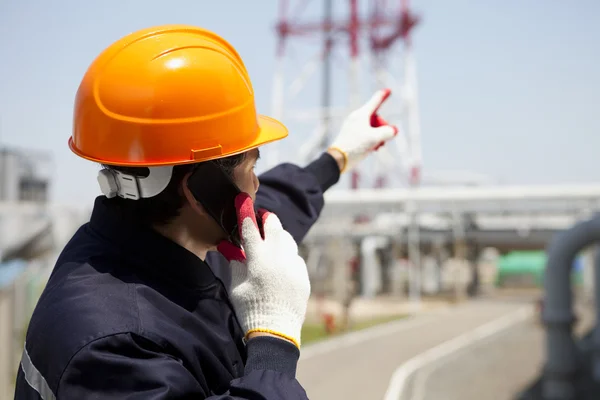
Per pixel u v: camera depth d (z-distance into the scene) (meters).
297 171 2.17
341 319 29.23
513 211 38.94
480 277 63.75
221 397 1.15
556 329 11.03
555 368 10.99
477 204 39.25
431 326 27.45
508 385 13.98
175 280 1.36
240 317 1.30
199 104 1.36
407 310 37.44
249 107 1.46
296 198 2.10
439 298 47.84
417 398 12.38
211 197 1.36
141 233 1.34
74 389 1.12
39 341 1.21
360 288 46.56
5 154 29.12
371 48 40.09
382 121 2.34
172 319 1.28
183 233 1.41
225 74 1.41
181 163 1.33
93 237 1.39
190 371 1.24
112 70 1.38
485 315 33.78
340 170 2.24
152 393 1.11
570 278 11.00
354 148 2.24
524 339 22.73
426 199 38.44
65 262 1.37
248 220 1.32
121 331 1.16
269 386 1.16
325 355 17.86
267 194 2.07
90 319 1.17
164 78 1.35
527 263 64.44
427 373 15.27
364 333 24.34
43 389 1.18
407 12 37.50
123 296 1.24
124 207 1.36
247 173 1.46
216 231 1.42
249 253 1.31
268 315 1.27
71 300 1.22
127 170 1.34
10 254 18.58
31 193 30.44
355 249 46.66
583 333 22.19
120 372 1.12
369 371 15.12
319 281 34.34
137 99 1.35
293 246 1.34
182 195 1.37
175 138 1.34
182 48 1.39
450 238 46.44
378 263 52.78
